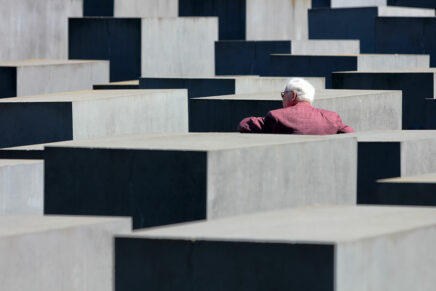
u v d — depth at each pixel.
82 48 39.25
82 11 43.03
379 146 12.95
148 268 7.12
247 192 9.72
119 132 20.84
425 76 25.53
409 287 7.31
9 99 20.22
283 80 27.94
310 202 10.77
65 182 10.02
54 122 19.23
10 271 7.97
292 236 6.93
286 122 14.87
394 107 21.50
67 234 8.48
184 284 6.99
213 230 7.33
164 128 22.72
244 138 11.12
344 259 6.60
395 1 67.06
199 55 41.12
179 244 7.01
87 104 19.62
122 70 38.72
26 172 13.78
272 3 54.44
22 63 31.50
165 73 39.62
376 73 25.97
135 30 38.38
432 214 8.35
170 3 50.22
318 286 6.56
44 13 40.38
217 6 53.25
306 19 56.97
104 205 9.82
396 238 7.15
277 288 6.70
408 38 43.69
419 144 13.30
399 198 11.36
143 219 9.61
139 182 9.61
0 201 13.39
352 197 11.66
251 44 40.50
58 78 31.33
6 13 38.38
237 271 6.83
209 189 9.24
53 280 8.34
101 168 9.82
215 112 18.77
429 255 7.59
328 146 11.07
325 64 34.78
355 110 19.95
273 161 10.10
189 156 9.31
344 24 53.03
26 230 8.27
